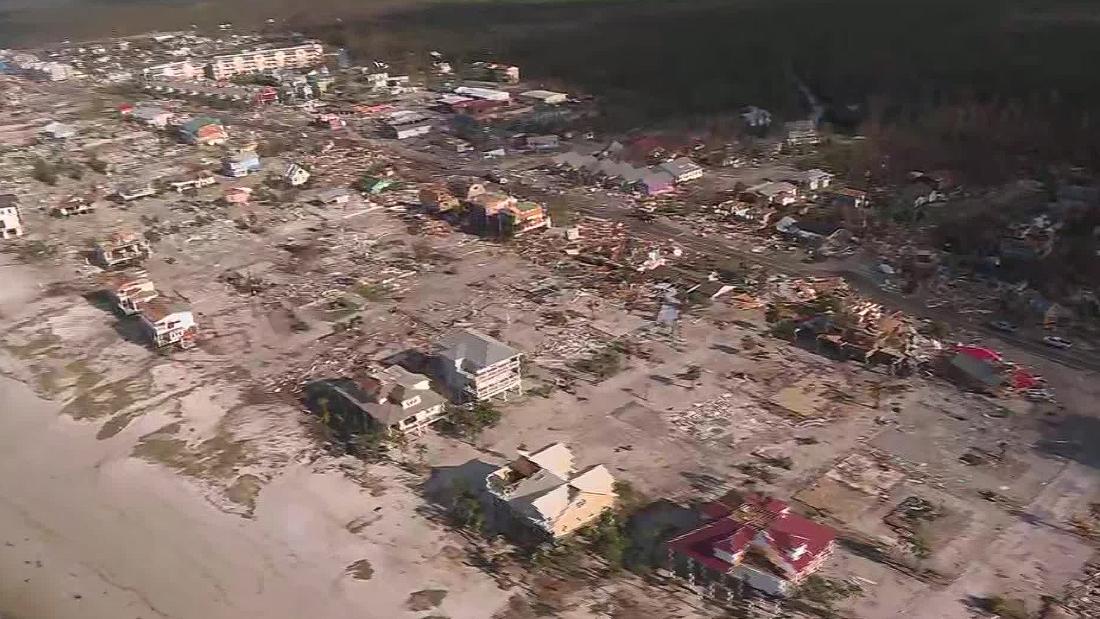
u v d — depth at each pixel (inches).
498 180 5078.7
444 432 2822.3
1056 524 2348.7
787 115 6003.9
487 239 4288.9
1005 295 3508.9
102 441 2903.5
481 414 2851.9
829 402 2901.1
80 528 2527.1
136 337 3513.8
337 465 2706.7
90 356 3398.1
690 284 3720.5
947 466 2578.7
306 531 2456.9
